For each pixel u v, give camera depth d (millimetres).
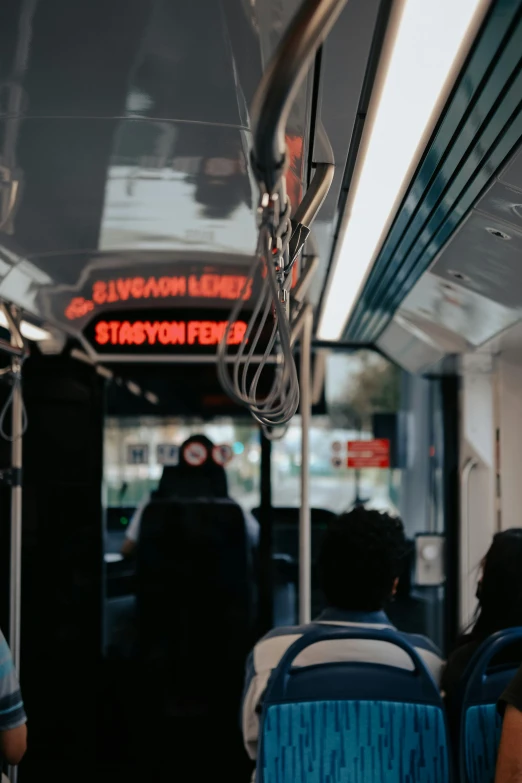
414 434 4648
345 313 3924
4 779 3895
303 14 1034
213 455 4633
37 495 4590
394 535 2314
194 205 2762
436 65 1448
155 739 4609
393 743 2133
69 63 1698
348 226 2564
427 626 4625
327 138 1878
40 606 4594
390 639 2176
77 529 4613
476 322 3494
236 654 4637
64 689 4605
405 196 2209
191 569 4660
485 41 1312
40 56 1668
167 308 4488
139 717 4613
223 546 4656
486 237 2393
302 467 4512
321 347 4668
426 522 4637
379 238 2664
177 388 4605
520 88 1434
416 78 1517
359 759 2127
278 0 1352
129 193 2621
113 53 1649
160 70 1720
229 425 4625
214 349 4480
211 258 3703
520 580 2436
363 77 1568
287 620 4637
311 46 1041
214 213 2867
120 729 4613
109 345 4535
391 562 2285
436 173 1972
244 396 1392
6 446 4422
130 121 2016
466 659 2410
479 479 4625
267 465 4633
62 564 4609
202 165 2344
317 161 2045
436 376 4664
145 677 4625
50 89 1833
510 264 2557
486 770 2170
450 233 2457
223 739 4613
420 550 4605
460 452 4633
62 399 4582
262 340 4465
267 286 1287
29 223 2977
